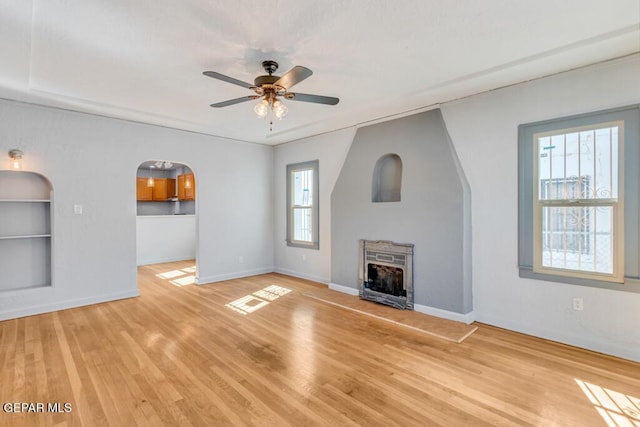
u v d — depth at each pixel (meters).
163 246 7.75
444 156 3.78
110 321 3.70
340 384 2.42
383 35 2.41
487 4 2.05
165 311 4.07
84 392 2.30
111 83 3.28
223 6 2.03
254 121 4.71
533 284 3.29
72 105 3.94
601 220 2.90
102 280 4.43
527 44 2.56
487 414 2.08
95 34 2.35
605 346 2.88
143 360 2.78
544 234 3.22
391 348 3.03
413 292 4.07
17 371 2.58
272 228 6.53
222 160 5.75
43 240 4.18
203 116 4.46
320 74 3.11
